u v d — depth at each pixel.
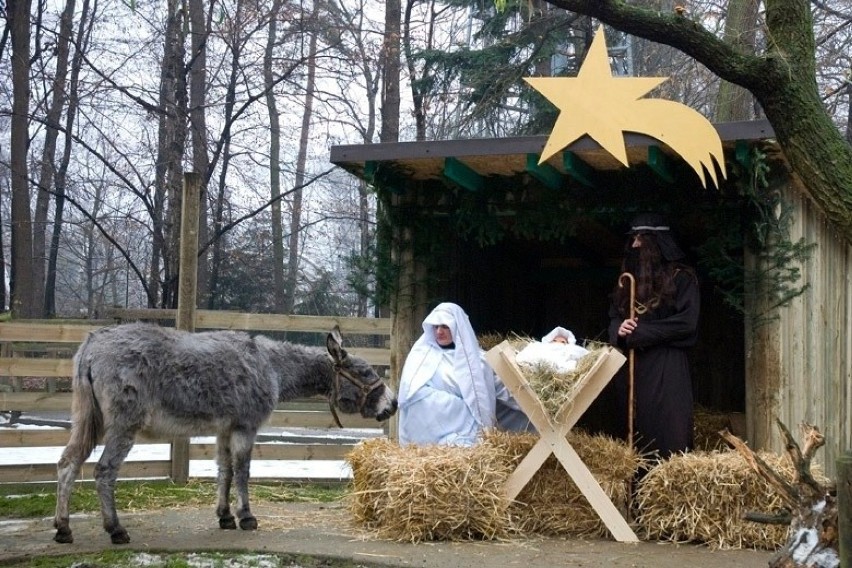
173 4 20.05
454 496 6.53
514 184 8.60
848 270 7.41
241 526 6.96
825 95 13.93
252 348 7.09
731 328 10.70
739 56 5.79
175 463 9.38
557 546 6.44
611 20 5.81
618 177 8.28
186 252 9.39
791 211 7.49
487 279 10.07
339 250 31.75
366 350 10.05
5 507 8.02
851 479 3.97
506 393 7.88
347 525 7.15
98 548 6.23
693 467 6.55
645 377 7.21
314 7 21.66
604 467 6.89
